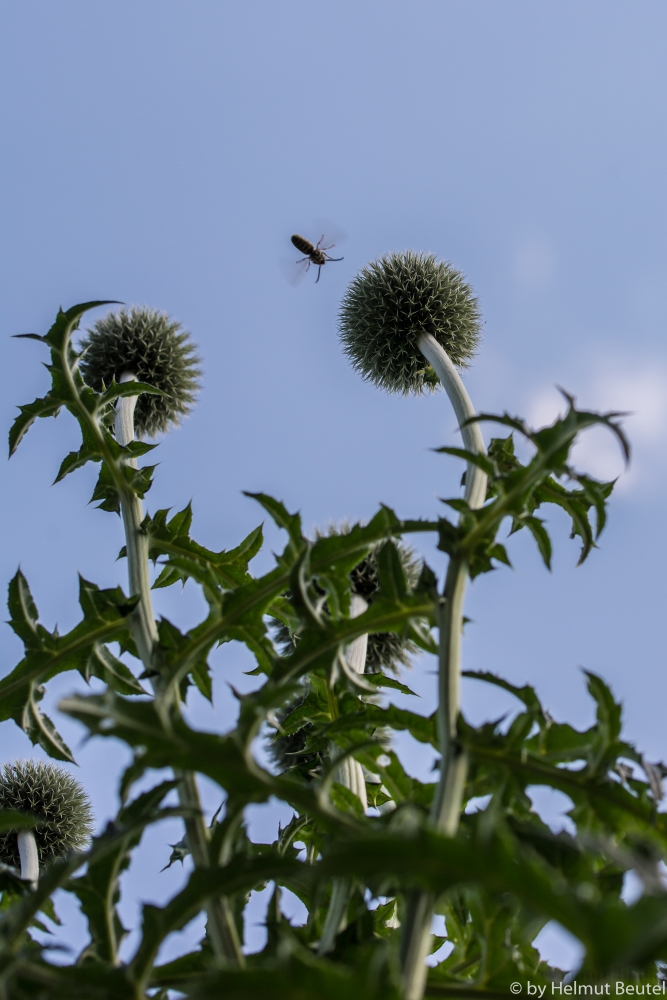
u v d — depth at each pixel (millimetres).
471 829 320
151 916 269
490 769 320
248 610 396
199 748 269
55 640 430
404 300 778
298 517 392
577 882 297
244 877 263
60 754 433
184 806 318
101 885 306
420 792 370
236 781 273
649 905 170
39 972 256
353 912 326
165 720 267
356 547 382
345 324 845
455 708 317
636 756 309
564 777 309
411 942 236
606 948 173
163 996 323
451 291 787
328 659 353
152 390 506
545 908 186
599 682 316
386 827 279
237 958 289
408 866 196
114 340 819
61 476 499
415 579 791
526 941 347
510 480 359
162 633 423
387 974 209
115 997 257
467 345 789
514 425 353
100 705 258
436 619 345
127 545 489
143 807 312
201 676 406
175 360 834
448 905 371
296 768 475
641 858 188
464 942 367
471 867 192
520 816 350
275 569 392
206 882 264
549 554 369
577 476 352
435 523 368
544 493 463
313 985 194
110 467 504
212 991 195
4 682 425
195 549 499
